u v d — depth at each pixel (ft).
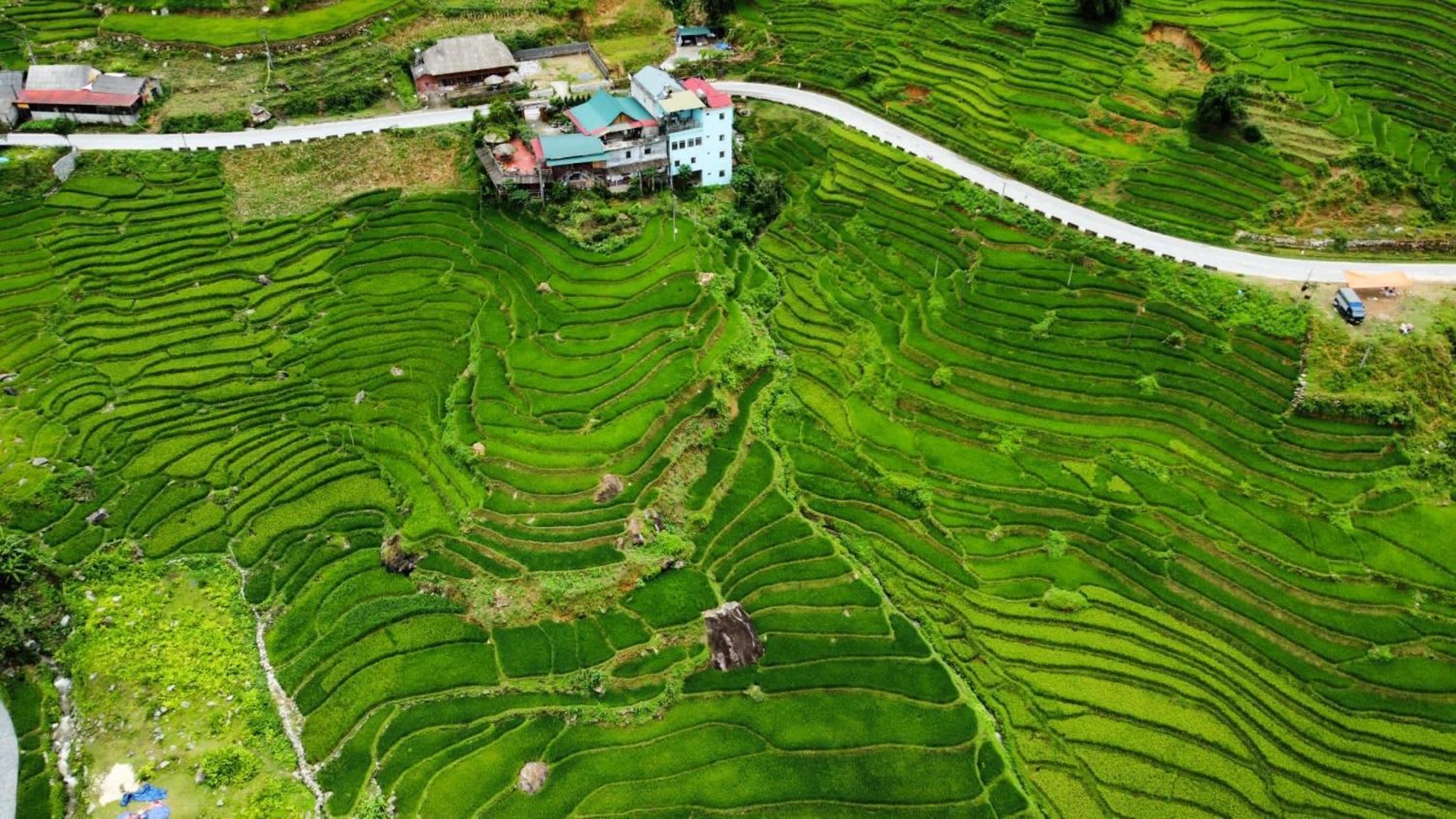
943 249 223.71
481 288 214.69
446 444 183.11
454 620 160.25
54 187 229.45
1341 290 193.47
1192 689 149.48
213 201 229.66
